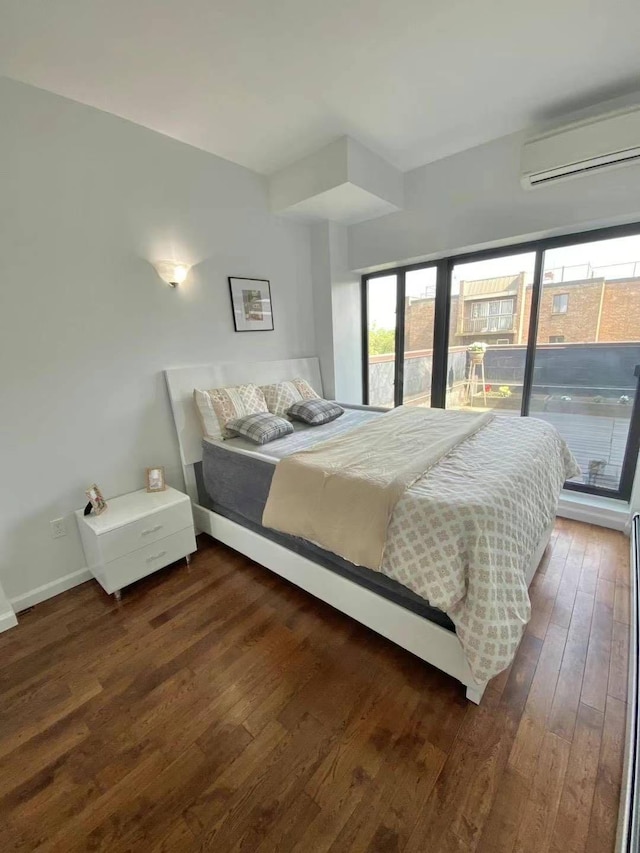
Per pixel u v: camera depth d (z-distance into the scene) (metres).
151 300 2.39
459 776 1.14
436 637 1.40
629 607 1.82
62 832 1.06
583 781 1.11
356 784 1.14
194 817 1.08
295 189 2.81
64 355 2.05
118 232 2.19
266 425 2.46
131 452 2.39
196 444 2.66
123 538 2.00
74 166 1.99
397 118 2.24
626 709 1.33
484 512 1.31
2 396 1.86
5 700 1.48
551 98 2.09
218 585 2.14
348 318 3.70
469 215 2.74
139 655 1.67
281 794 1.12
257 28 1.53
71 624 1.88
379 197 2.75
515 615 1.25
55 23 1.44
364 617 1.66
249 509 2.21
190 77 1.81
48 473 2.05
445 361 3.33
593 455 2.73
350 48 1.67
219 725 1.34
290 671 1.55
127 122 2.16
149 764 1.22
